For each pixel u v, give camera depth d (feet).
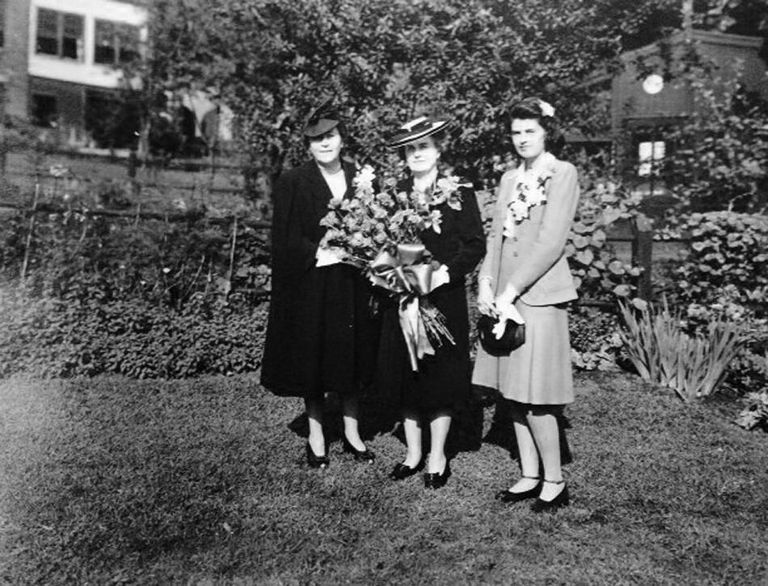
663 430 14.88
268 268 20.33
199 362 17.94
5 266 18.90
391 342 11.82
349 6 25.27
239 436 13.74
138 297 19.30
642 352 18.24
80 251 18.88
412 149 11.66
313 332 11.96
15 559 9.03
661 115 29.37
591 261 19.39
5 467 11.86
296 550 9.46
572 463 12.86
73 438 13.30
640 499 11.32
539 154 10.74
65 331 17.54
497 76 25.40
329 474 12.05
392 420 15.15
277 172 27.45
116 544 9.46
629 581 8.86
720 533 10.19
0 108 32.99
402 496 11.24
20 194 21.39
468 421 15.10
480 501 11.15
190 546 9.47
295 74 26.30
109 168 31.32
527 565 9.21
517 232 10.76
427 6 25.18
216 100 28.58
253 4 25.71
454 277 11.38
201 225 19.95
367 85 25.59
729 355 16.93
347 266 12.09
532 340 10.44
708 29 30.71
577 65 26.12
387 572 8.94
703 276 20.03
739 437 14.53
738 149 27.43
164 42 29.53
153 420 14.49
